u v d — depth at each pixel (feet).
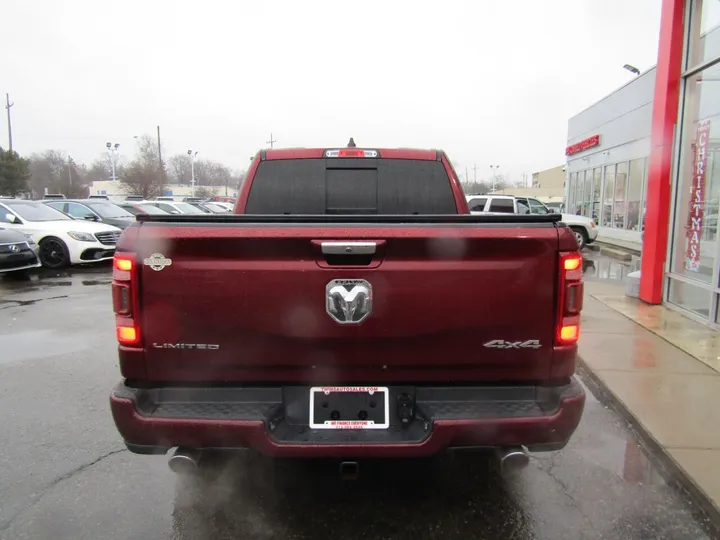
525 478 11.17
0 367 18.48
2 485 10.87
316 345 8.41
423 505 10.14
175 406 8.66
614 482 11.07
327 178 14.15
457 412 8.50
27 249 36.78
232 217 8.33
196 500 10.28
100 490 10.68
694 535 9.37
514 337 8.44
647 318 23.86
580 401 8.53
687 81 24.39
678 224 25.43
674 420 13.35
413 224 8.30
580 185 75.97
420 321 8.34
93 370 18.20
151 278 8.28
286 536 9.23
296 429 8.69
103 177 296.30
